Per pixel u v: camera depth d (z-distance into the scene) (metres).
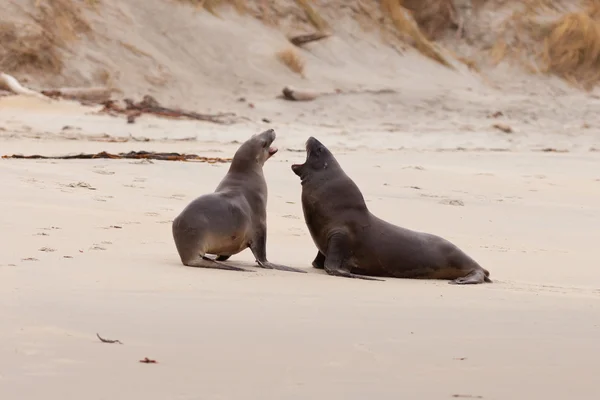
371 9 107.75
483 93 98.25
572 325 16.53
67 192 33.44
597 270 25.84
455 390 11.93
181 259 22.25
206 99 84.50
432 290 20.42
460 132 77.06
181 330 14.91
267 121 76.62
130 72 85.94
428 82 99.69
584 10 120.69
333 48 100.94
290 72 93.12
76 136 62.09
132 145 58.22
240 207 23.23
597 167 57.56
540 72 109.94
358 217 23.22
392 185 43.66
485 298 19.38
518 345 14.69
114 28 90.44
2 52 82.75
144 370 12.46
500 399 11.64
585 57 113.00
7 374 12.06
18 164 40.38
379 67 100.94
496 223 35.47
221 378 12.19
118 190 35.28
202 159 47.72
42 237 25.00
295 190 39.41
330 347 14.12
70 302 16.70
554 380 12.57
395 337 14.97
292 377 12.33
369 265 23.08
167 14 95.06
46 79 82.94
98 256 22.66
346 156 56.72
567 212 39.00
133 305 16.72
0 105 70.00
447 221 35.31
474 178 47.47
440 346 14.42
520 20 114.12
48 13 87.31
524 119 85.00
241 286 19.33
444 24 112.44
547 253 29.06
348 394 11.62
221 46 93.38
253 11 101.25
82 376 12.07
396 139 71.38
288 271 22.53
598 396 11.88
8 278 18.84
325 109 82.69
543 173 52.81
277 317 16.22
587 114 89.44
